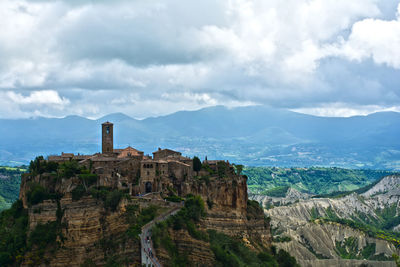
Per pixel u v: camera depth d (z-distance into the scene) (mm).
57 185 154250
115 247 146500
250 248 183375
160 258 145500
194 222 167250
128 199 161500
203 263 155875
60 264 140750
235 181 195625
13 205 164250
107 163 182125
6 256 143000
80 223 144250
